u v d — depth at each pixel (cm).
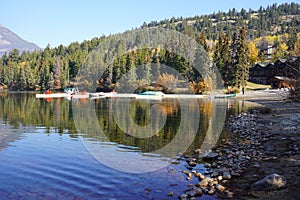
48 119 2275
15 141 1391
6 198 743
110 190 789
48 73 7888
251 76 6806
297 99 1605
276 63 5472
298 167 884
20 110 2988
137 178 873
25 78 8356
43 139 1436
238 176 865
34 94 6269
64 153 1154
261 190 737
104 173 919
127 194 762
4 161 1052
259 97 4244
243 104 3375
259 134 1503
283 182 741
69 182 848
